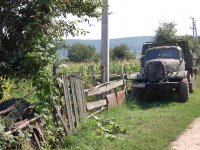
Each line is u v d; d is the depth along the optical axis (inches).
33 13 226.1
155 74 447.8
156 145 234.5
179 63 469.1
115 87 395.9
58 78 230.7
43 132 206.7
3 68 222.1
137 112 361.1
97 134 252.7
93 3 247.3
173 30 1144.2
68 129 238.8
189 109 385.1
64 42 233.5
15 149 175.6
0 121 172.9
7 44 227.6
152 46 542.0
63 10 239.5
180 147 239.3
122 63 735.7
